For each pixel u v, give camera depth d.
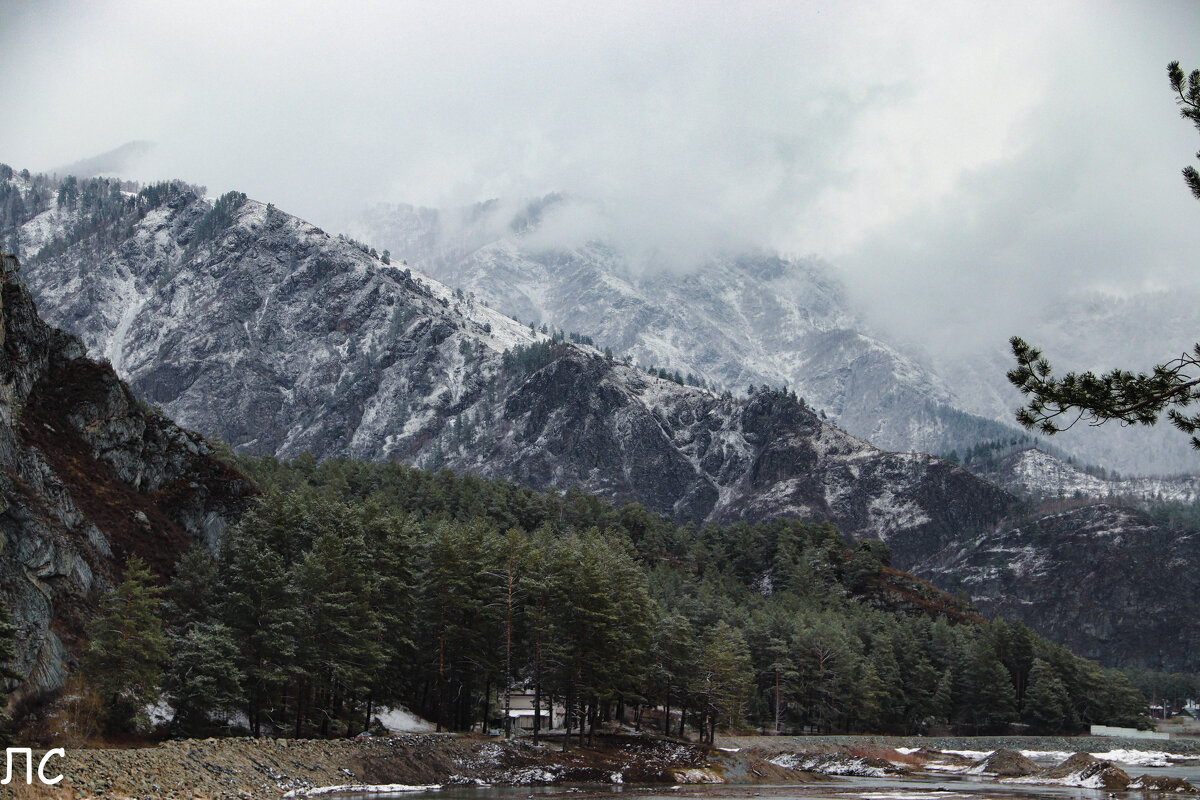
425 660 100.81
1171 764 132.88
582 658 97.19
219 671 73.81
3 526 73.56
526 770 85.00
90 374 103.38
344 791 68.06
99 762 55.38
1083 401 30.30
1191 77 31.11
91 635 71.38
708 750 105.50
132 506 97.81
